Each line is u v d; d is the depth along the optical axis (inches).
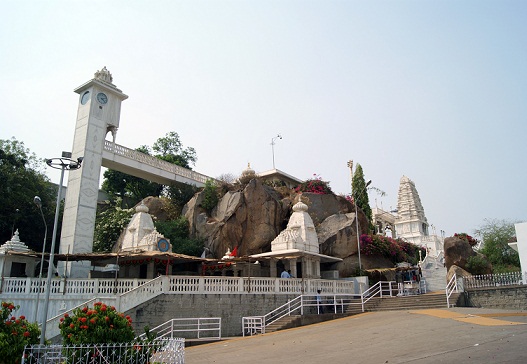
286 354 566.3
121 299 848.9
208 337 891.4
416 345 528.1
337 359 491.8
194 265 1321.4
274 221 1488.7
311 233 1312.7
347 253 1441.9
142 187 2003.0
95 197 1336.1
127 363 450.9
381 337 620.7
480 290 1020.5
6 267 1037.8
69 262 1219.2
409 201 3417.8
